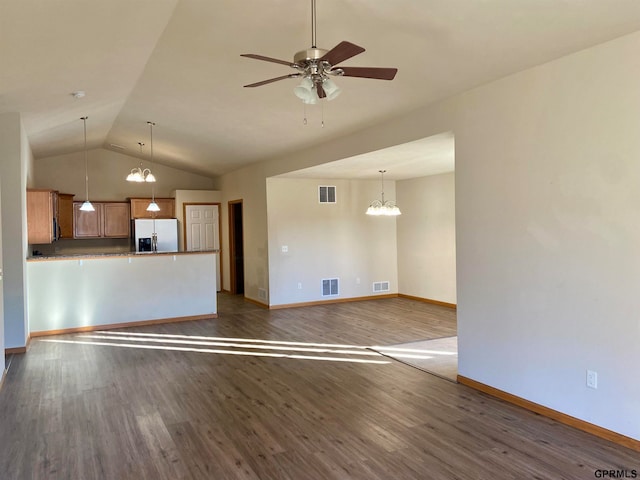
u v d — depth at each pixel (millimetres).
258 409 3588
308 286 8164
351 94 4402
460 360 4117
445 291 7805
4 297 5230
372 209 7367
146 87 5102
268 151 7082
